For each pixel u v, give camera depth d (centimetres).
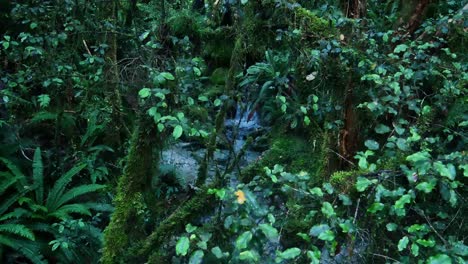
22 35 427
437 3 392
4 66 475
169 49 338
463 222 222
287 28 313
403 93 281
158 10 490
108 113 481
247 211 182
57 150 484
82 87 463
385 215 215
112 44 475
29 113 500
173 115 262
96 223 425
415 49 317
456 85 291
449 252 167
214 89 539
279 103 334
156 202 338
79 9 462
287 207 233
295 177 211
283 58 330
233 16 338
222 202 223
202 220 314
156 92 261
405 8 369
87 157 491
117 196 302
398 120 264
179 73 294
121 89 442
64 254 390
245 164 411
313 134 374
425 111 262
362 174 240
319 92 323
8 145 446
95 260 394
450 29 319
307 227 216
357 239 244
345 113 317
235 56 335
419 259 186
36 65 439
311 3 396
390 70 298
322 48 296
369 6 439
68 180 439
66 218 405
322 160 336
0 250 371
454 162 187
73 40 475
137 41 416
